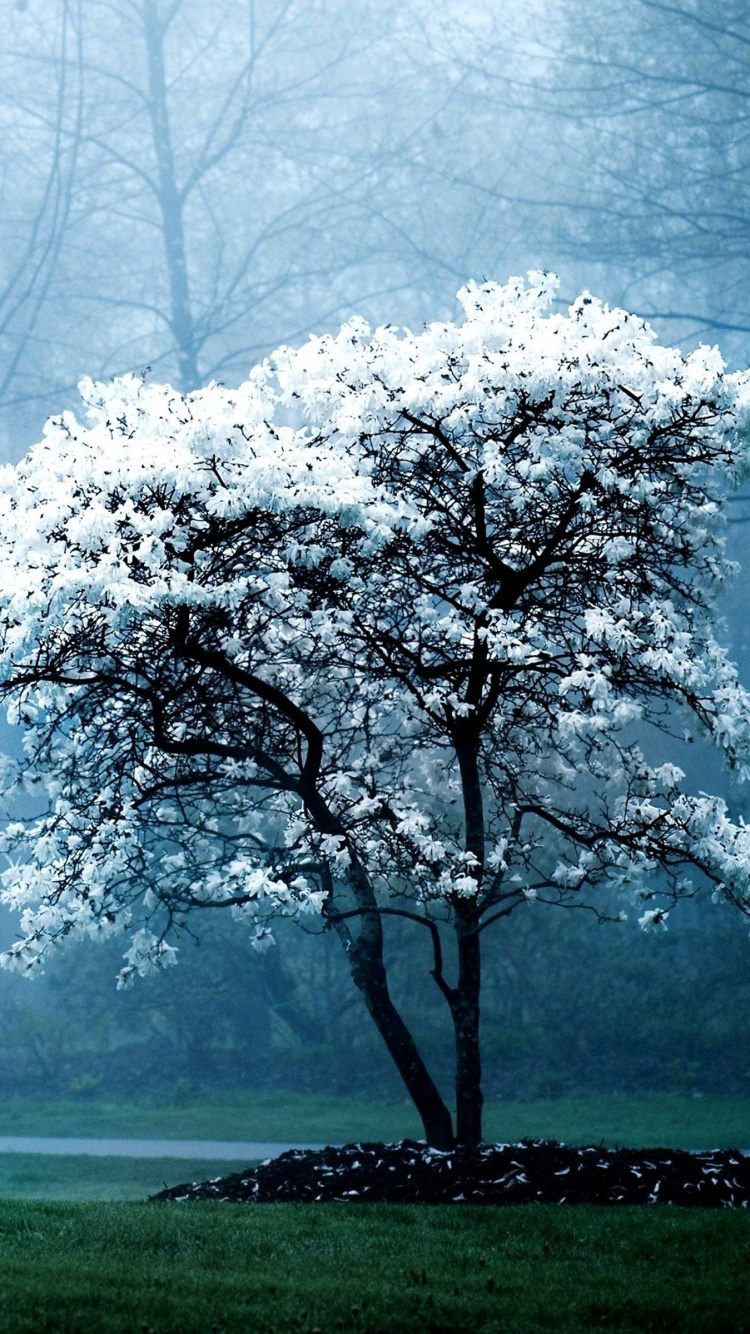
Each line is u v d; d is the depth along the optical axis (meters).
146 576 9.95
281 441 10.55
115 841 12.13
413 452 11.36
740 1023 21.53
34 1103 21.50
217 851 14.07
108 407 10.77
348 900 21.38
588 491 10.83
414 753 15.15
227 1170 14.73
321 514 10.51
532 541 11.57
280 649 12.32
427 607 11.81
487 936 21.53
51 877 12.01
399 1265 8.02
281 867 11.55
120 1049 23.77
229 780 12.49
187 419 10.42
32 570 9.81
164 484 10.05
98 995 23.06
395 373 10.66
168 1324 6.66
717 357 10.58
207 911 22.34
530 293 11.21
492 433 10.96
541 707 12.86
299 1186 10.77
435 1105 11.61
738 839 11.45
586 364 10.41
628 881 12.07
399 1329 6.82
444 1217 9.32
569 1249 8.45
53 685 10.94
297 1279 7.61
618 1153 10.89
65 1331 6.50
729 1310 7.23
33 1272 7.44
